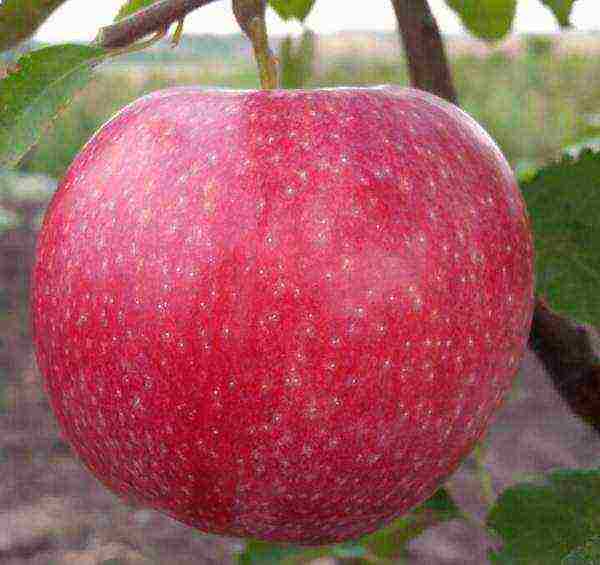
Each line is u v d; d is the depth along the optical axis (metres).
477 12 0.28
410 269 0.19
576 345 0.24
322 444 0.19
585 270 0.22
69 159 1.95
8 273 1.37
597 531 0.24
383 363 0.19
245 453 0.19
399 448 0.20
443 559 0.76
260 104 0.20
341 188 0.19
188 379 0.19
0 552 0.76
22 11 0.21
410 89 0.21
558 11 0.25
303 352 0.19
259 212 0.19
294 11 0.27
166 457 0.20
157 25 0.20
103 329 0.19
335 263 0.19
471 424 0.21
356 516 0.21
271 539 0.22
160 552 0.79
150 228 0.19
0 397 1.04
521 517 0.24
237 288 0.19
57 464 0.92
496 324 0.20
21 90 0.20
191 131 0.19
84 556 0.77
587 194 0.23
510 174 0.21
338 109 0.20
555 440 0.95
